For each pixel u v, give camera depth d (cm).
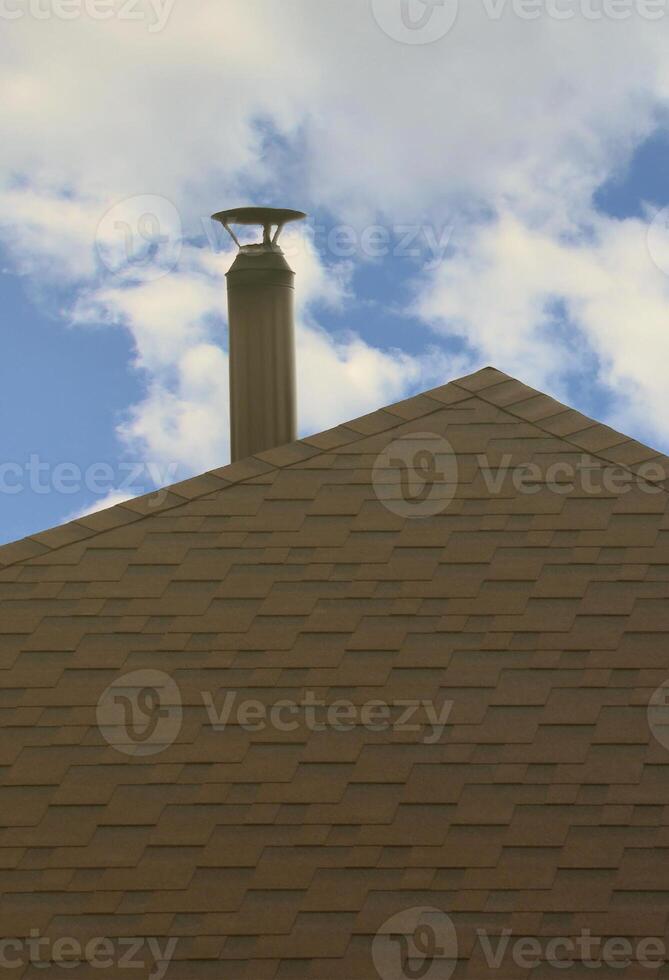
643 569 1020
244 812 869
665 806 864
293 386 1357
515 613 988
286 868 838
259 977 787
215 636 981
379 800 871
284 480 1117
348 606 1000
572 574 1016
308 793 878
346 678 948
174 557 1048
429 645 967
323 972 788
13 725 924
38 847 852
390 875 832
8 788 885
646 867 833
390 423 1169
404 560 1035
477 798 870
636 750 895
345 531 1062
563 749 897
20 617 1000
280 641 976
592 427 1157
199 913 817
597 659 952
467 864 836
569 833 850
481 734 908
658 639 965
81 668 962
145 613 1002
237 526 1074
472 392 1201
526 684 938
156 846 852
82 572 1039
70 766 899
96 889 830
